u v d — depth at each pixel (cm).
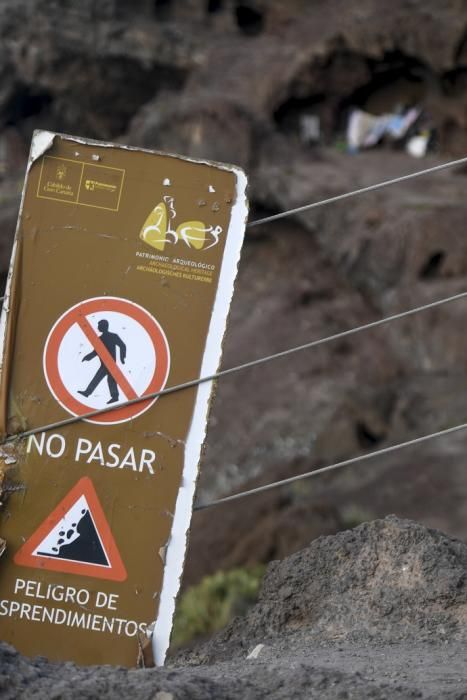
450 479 2961
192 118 4297
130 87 4928
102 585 570
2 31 4859
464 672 479
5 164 5084
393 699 416
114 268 570
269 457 3444
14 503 568
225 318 571
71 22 4812
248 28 4928
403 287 3684
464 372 3484
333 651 546
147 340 571
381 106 4538
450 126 4284
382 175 4062
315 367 3750
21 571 566
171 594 570
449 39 4109
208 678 428
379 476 3077
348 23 4344
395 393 3456
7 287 568
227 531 2716
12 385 568
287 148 4256
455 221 3656
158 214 571
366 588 591
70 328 570
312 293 4031
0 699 400
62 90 4916
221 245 573
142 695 402
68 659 566
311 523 2603
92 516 570
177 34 4791
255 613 611
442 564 588
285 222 4106
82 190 570
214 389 572
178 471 571
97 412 568
